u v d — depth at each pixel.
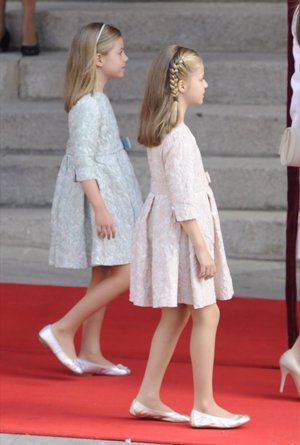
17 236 23.64
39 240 23.56
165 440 12.81
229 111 25.36
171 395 14.88
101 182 15.46
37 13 28.55
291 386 15.50
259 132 25.09
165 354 13.64
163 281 13.06
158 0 30.08
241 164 24.31
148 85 13.09
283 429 13.36
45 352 17.14
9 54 27.86
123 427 13.37
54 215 15.96
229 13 28.08
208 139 25.27
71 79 15.42
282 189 23.97
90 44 15.30
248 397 14.89
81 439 12.95
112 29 15.50
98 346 16.06
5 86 26.94
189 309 13.53
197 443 12.70
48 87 26.86
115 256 15.59
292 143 14.43
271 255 23.14
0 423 13.48
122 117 25.33
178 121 12.98
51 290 20.41
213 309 13.35
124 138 16.02
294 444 12.71
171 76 12.93
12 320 18.55
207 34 28.17
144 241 13.34
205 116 25.14
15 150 25.70
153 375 13.70
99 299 15.77
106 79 15.66
